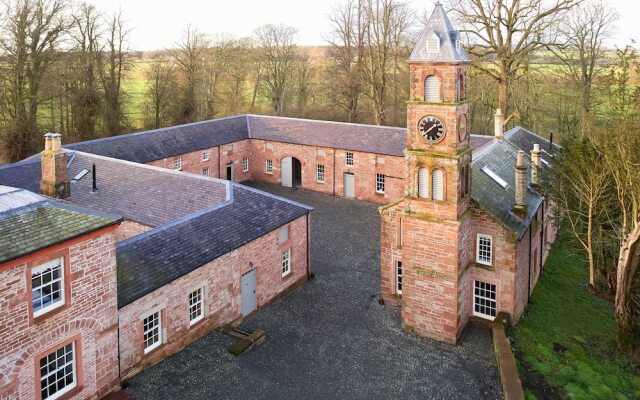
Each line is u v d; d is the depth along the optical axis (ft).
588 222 94.22
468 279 86.94
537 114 195.11
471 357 78.79
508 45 154.61
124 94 218.38
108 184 115.55
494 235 84.64
